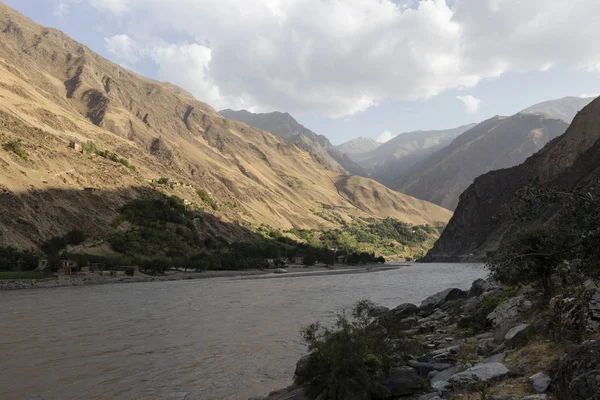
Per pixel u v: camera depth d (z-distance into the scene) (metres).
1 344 23.64
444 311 27.88
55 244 108.75
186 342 23.89
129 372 17.59
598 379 7.57
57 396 14.67
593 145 168.50
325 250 195.25
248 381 16.23
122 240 125.88
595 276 11.48
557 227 12.87
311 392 11.41
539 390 9.04
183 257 128.88
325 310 38.44
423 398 10.38
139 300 50.28
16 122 174.50
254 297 52.97
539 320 13.88
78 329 28.80
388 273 119.12
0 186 116.06
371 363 11.34
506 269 18.86
